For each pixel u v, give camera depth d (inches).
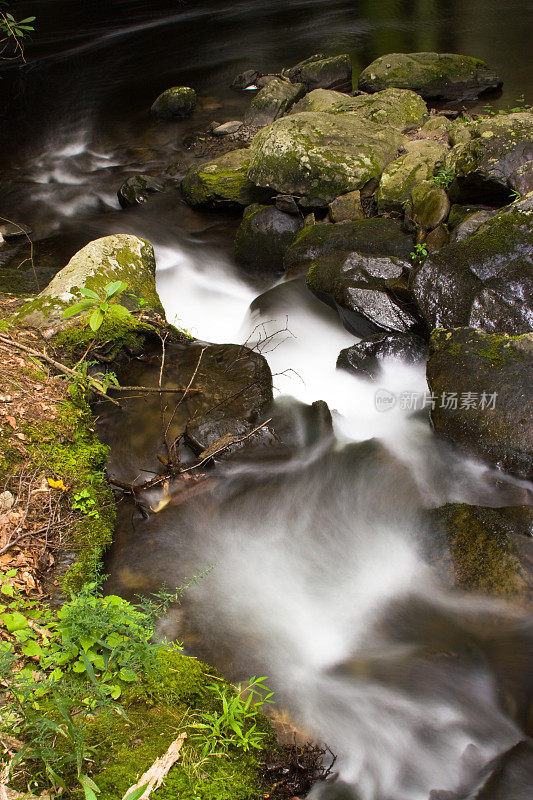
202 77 564.4
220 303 323.6
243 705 132.5
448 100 458.0
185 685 131.2
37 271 301.1
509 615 157.2
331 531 184.7
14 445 178.7
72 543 164.4
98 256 253.9
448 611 161.2
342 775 127.6
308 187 327.6
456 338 217.8
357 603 164.4
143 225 381.4
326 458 205.8
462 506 181.2
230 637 153.7
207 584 167.0
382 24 621.6
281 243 331.3
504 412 200.1
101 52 645.9
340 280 261.9
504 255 229.0
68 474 177.9
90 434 195.6
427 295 237.1
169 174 430.3
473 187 271.9
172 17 725.3
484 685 143.9
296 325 278.5
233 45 624.1
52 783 110.3
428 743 134.3
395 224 288.4
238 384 220.4
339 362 244.2
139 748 118.0
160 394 216.4
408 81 458.3
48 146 485.1
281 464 200.7
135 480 194.5
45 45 677.3
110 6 781.3
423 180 303.0
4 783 109.8
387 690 143.6
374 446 211.8
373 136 344.8
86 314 222.7
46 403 193.9
